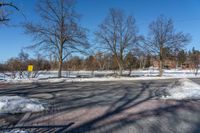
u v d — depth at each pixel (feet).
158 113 30.30
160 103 37.76
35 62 116.98
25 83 85.05
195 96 43.83
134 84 77.56
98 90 59.26
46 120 26.96
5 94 52.03
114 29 131.75
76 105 36.70
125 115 29.27
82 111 31.86
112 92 54.54
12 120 27.02
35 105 33.86
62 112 31.32
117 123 25.45
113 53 128.88
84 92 54.95
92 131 22.59
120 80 98.68
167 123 25.35
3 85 76.74
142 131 22.43
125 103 38.09
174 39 125.90
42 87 68.64
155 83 81.05
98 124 25.08
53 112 31.35
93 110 32.53
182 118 27.50
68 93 53.16
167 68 242.58
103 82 87.92
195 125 24.53
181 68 238.07
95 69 169.99
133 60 156.35
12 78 102.89
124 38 126.52
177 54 130.00
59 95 49.60
